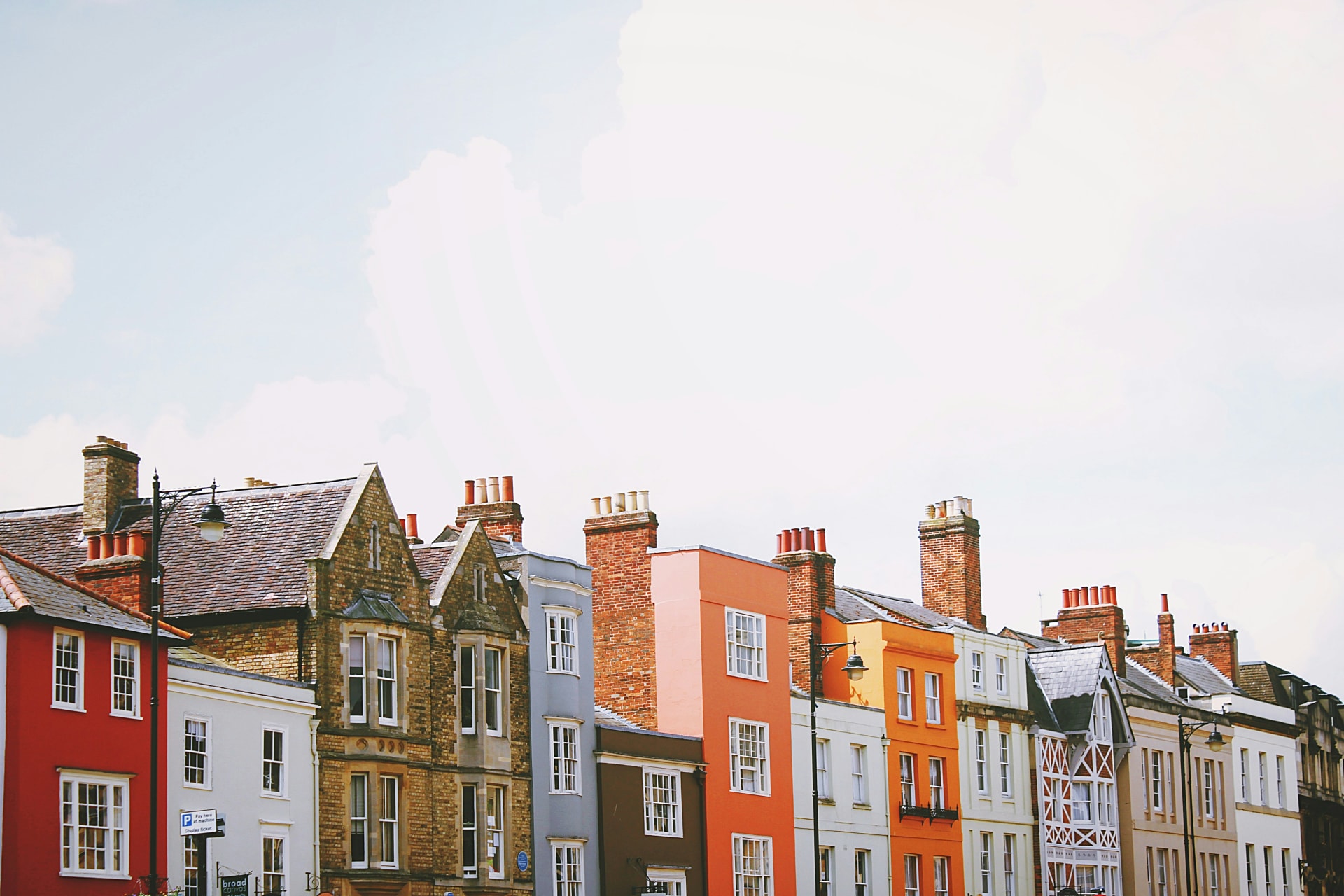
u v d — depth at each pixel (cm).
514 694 5278
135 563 4503
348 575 4769
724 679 6119
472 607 5188
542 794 5334
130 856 3962
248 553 4828
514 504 6006
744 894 6034
